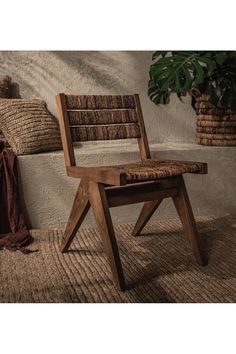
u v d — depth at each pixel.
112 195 1.50
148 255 1.77
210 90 2.27
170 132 2.64
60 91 2.47
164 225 2.19
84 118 1.68
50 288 1.45
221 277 1.54
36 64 2.42
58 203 2.12
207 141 2.40
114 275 1.45
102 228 1.47
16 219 1.99
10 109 2.12
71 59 2.46
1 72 2.38
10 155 2.02
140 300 1.36
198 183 2.30
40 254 1.78
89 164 2.15
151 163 1.70
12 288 1.44
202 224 2.18
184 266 1.65
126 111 1.82
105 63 2.51
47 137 2.17
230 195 2.37
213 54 2.18
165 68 2.16
